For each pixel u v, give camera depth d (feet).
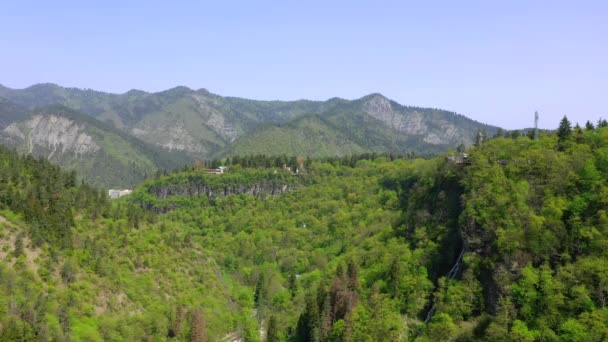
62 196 573.33
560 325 341.62
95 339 433.07
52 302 440.86
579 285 351.25
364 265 547.49
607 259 354.95
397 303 448.65
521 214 405.80
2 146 648.38
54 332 412.98
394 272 468.34
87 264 507.71
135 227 633.20
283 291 651.25
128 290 513.86
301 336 486.38
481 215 424.05
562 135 495.82
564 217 395.14
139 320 486.79
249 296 653.71
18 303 419.33
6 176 556.51
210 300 585.22
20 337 386.11
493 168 456.86
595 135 467.93
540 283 365.20
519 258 386.73
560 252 381.40
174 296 555.28
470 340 374.43
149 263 571.28
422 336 403.13
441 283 430.61
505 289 380.78
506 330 356.38
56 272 474.90
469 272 410.72
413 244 511.81
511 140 527.40
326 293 501.15
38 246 486.38
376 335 415.85
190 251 654.94
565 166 423.23
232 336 566.36
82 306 460.55
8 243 469.57
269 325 501.97
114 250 552.82
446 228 479.41
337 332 442.09
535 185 427.74
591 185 398.01
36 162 647.97
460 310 397.19
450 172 525.75
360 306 450.71
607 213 373.81
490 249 409.49
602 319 325.62
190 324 504.43
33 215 510.99
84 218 574.15
